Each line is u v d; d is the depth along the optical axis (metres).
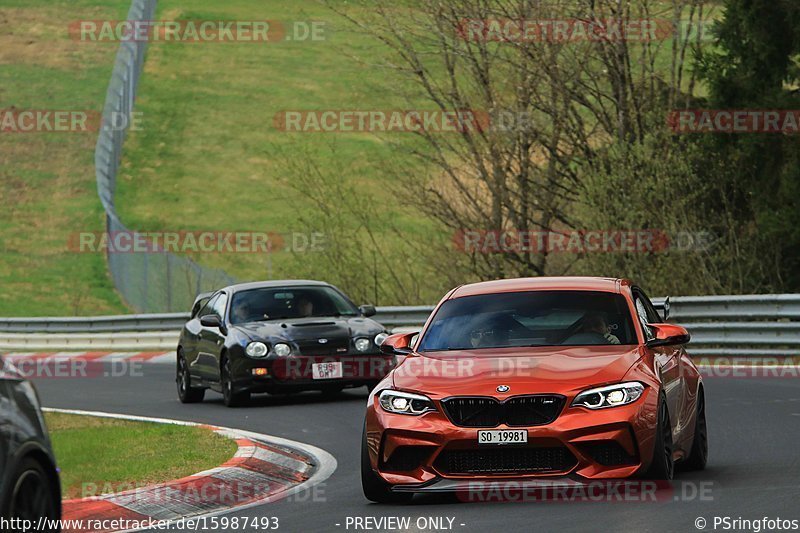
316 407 62.34
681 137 91.56
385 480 33.66
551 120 103.75
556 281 39.66
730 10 90.38
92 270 172.00
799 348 74.06
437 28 104.62
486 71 104.19
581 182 99.19
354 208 114.19
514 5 102.56
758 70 90.31
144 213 191.50
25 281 166.50
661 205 91.62
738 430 47.69
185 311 122.50
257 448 45.25
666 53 101.81
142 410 65.81
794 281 90.06
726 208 91.12
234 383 63.16
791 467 37.97
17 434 23.55
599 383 33.12
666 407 34.62
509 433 32.59
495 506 33.00
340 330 63.81
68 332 117.75
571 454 32.62
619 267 92.62
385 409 33.97
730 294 89.50
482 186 107.69
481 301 38.72
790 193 86.38
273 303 67.19
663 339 36.31
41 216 194.88
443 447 32.91
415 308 92.38
